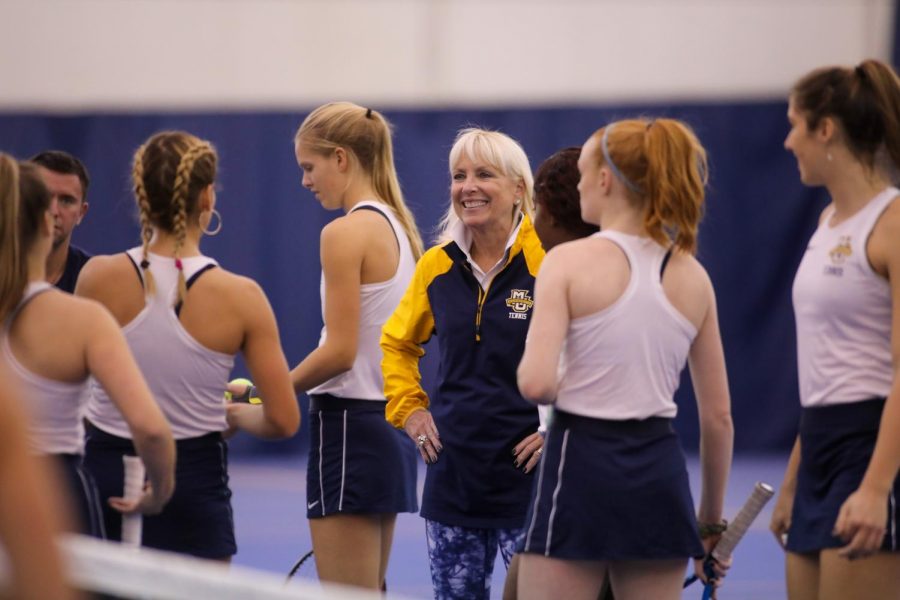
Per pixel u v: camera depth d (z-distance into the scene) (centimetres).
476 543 1200
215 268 1030
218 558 1030
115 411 1024
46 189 907
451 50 3462
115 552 775
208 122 3428
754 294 3375
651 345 933
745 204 3372
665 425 952
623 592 959
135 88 3441
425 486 1221
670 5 3409
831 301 937
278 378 1044
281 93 3456
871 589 916
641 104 3384
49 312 895
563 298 922
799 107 952
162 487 941
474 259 1227
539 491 946
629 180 944
